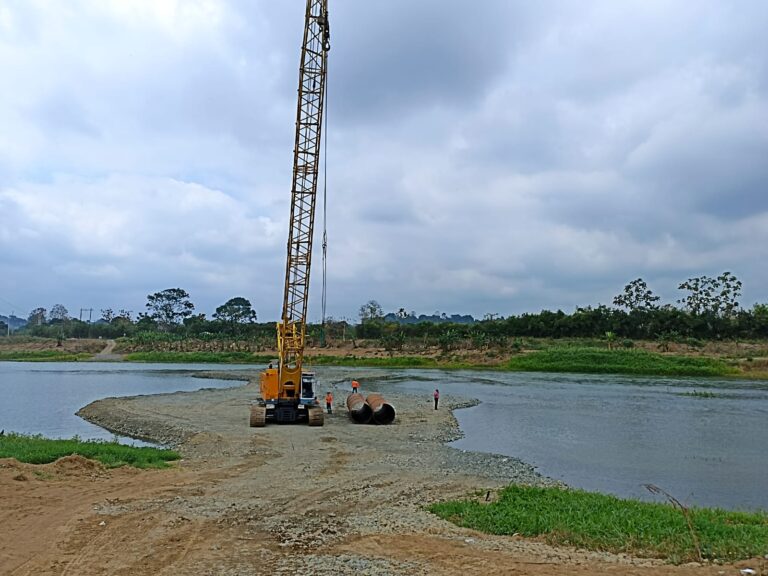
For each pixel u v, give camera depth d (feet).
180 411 142.10
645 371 289.53
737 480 80.79
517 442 110.32
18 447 80.02
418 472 78.43
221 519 51.21
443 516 52.90
